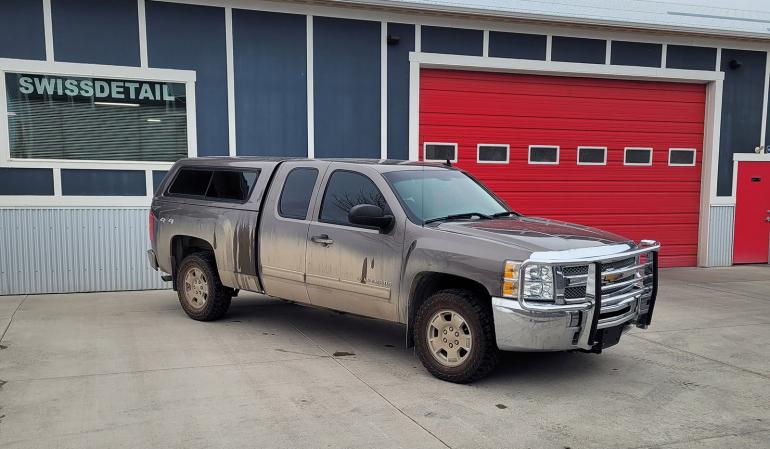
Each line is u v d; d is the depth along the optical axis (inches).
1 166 324.8
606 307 188.4
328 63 370.0
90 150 339.6
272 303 313.3
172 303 313.3
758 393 190.5
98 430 154.3
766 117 472.1
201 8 347.9
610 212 447.2
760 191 477.7
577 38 417.4
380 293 209.3
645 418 168.7
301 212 234.1
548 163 427.8
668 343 247.8
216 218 258.5
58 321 270.1
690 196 467.5
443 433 156.0
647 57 435.5
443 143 401.7
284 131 366.3
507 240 188.5
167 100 348.5
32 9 323.3
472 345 186.7
